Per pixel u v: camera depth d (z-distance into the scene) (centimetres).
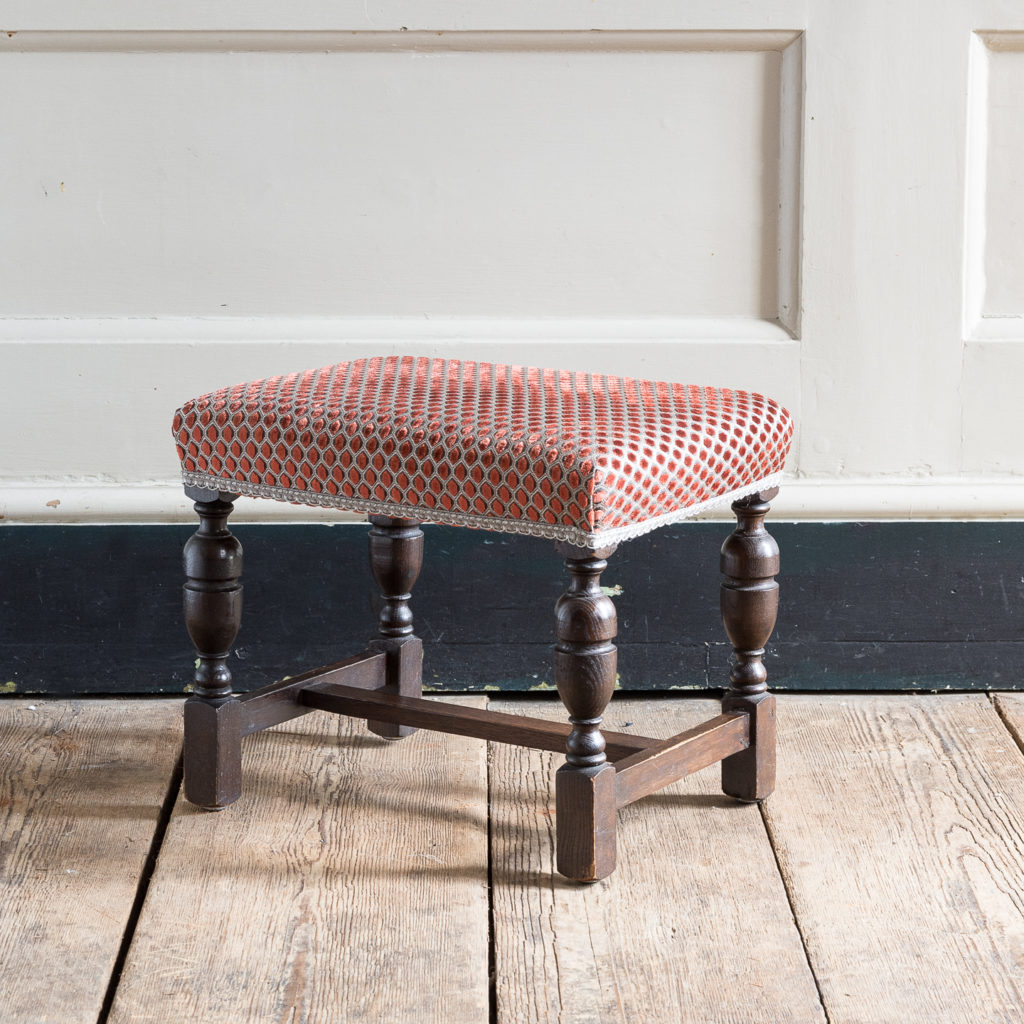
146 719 183
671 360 184
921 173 181
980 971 121
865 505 186
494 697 192
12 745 173
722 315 187
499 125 182
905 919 130
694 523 187
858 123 180
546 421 130
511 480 124
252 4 176
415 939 126
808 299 184
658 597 188
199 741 153
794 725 180
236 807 154
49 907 132
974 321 187
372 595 174
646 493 125
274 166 182
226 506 148
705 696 192
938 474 188
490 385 146
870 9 177
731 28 178
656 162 183
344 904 133
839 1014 115
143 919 129
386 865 141
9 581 186
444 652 190
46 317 186
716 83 181
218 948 125
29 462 186
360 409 136
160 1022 113
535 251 185
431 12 177
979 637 190
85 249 184
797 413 186
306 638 189
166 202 183
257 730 156
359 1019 114
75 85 180
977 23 178
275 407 139
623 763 138
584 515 121
